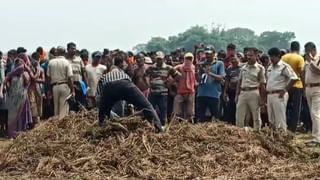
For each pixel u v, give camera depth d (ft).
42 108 56.54
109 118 36.65
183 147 34.55
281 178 31.68
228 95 54.70
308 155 36.99
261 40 258.57
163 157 33.60
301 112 56.75
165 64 55.52
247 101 46.21
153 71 54.90
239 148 35.40
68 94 52.90
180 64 59.82
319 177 31.99
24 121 49.90
